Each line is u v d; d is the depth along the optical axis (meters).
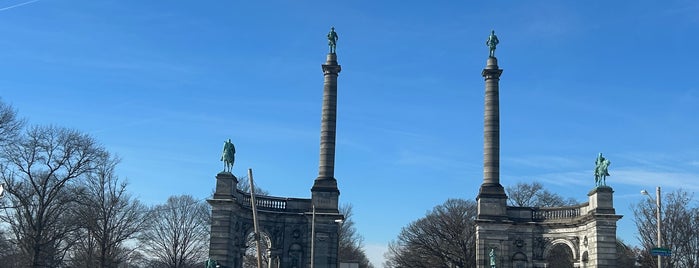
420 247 122.44
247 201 77.56
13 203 72.44
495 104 80.69
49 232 76.06
